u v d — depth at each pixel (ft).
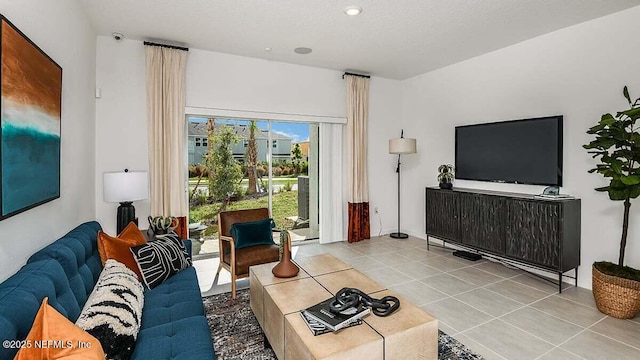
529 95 12.51
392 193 19.12
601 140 8.95
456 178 15.51
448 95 16.07
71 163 8.63
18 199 5.15
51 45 7.11
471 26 11.24
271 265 9.19
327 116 16.78
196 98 13.69
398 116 19.06
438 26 11.27
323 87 16.63
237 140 15.16
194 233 14.43
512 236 11.84
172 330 5.75
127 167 12.51
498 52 13.62
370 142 18.24
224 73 14.20
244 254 10.56
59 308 4.53
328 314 5.84
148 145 12.74
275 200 16.15
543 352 7.28
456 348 7.41
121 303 5.37
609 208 10.34
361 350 5.14
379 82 18.35
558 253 10.42
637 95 9.71
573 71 11.16
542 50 12.07
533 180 12.28
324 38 12.41
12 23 5.16
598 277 9.14
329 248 16.03
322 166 16.90
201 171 14.47
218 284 11.55
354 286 7.59
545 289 10.82
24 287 4.11
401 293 10.52
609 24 10.28
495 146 13.64
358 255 14.80
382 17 10.53
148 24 11.09
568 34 11.28
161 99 12.76
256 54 14.33
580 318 8.82
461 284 11.28
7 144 4.79
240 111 14.60
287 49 13.66
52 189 6.77
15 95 5.06
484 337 7.89
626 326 8.36
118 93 12.33
